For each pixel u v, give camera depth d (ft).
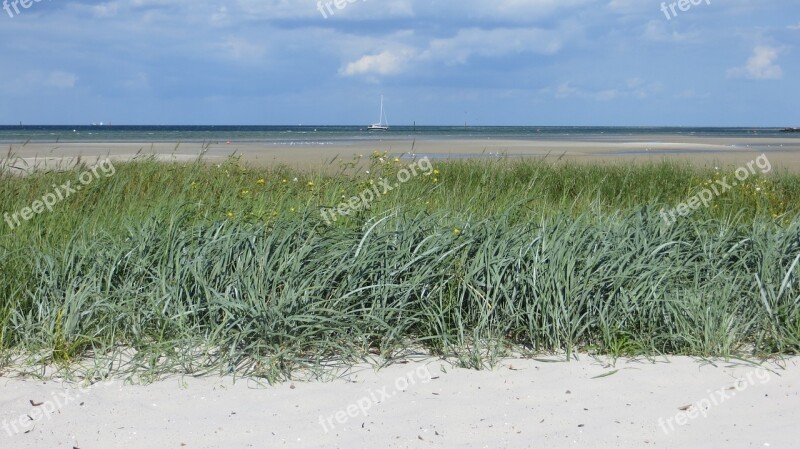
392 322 17.52
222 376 15.26
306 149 116.98
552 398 14.35
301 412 13.53
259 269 17.11
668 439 12.55
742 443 12.41
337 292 17.46
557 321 17.25
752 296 18.54
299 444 12.21
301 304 16.60
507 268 18.51
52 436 12.38
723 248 20.58
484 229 19.74
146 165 38.09
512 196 31.04
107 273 18.02
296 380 15.19
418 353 17.01
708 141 192.95
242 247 18.28
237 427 12.82
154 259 18.40
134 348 16.51
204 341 16.42
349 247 18.61
